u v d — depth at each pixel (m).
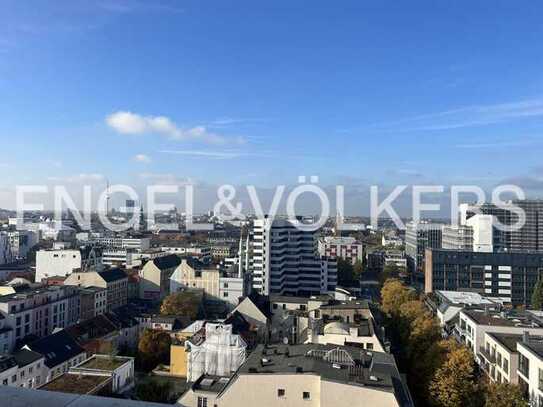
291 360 49.56
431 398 59.12
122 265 173.50
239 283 135.12
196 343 72.44
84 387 58.84
